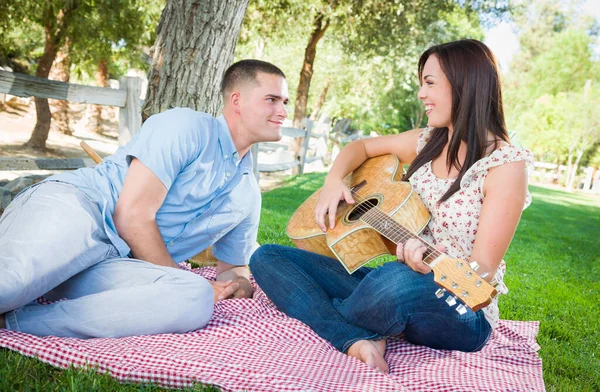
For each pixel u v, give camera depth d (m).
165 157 2.64
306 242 2.96
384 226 2.58
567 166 26.62
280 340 2.55
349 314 2.54
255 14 14.24
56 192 2.48
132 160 2.67
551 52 34.28
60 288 2.63
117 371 2.10
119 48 12.87
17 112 15.91
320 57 22.30
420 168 2.79
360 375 2.23
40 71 10.59
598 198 21.91
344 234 2.71
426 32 15.28
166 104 4.65
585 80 32.97
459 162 2.61
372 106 27.62
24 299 2.31
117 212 2.62
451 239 2.62
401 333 2.72
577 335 3.83
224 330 2.56
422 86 2.67
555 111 26.75
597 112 25.53
